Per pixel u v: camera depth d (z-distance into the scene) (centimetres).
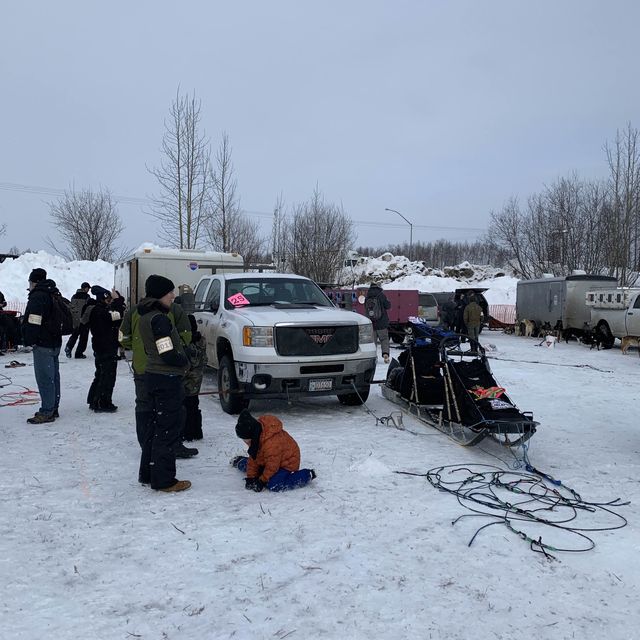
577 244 3306
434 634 297
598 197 3303
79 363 1270
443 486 514
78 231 3622
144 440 521
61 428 697
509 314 3225
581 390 1015
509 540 408
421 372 765
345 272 3475
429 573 360
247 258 2997
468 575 359
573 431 727
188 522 429
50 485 504
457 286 3784
